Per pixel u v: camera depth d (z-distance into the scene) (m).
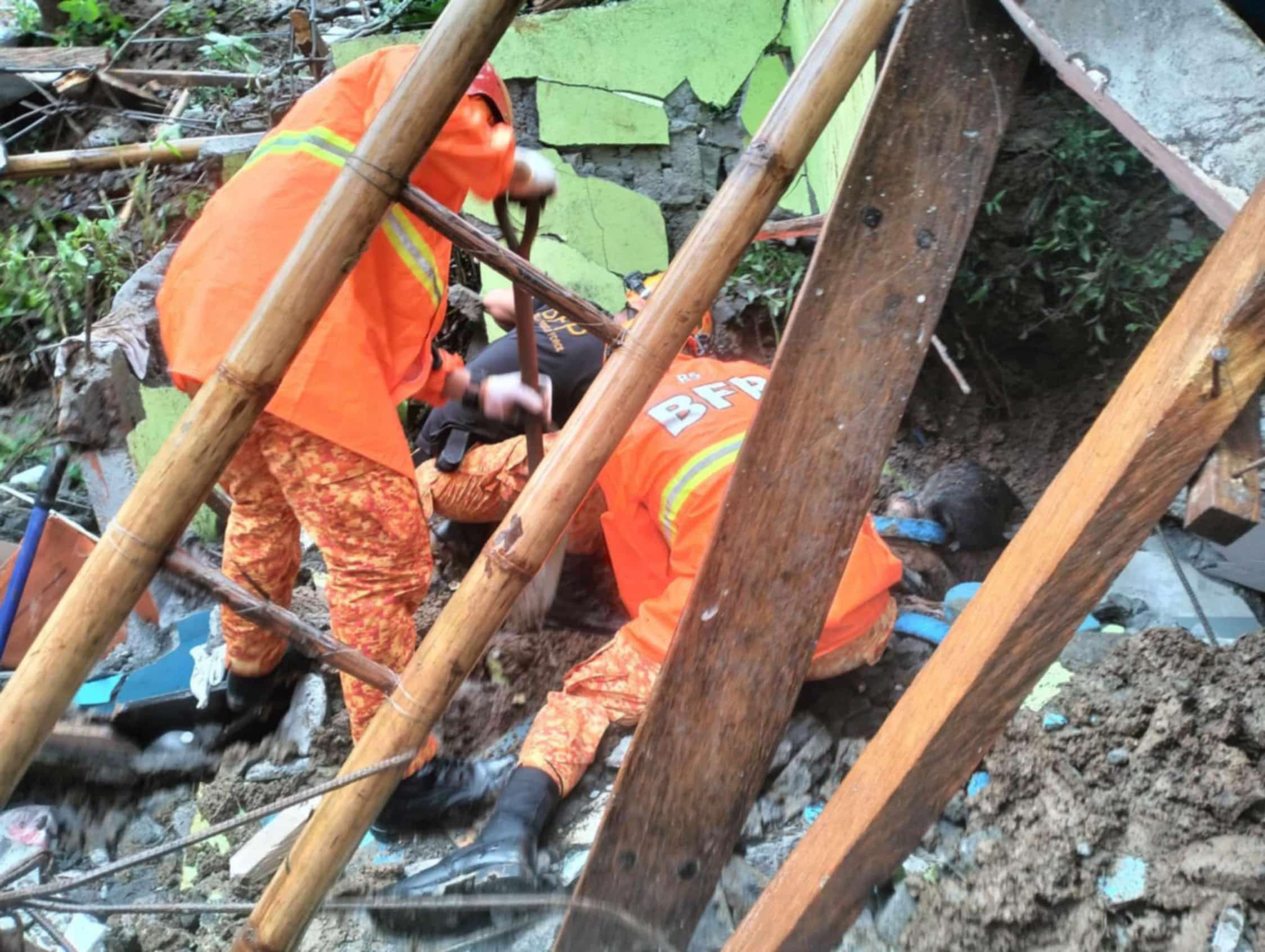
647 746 1.83
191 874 2.41
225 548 2.45
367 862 2.37
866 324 1.89
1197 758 2.18
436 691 1.59
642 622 2.45
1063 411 3.55
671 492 2.47
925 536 3.09
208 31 6.38
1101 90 1.69
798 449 1.86
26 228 4.96
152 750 2.65
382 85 2.02
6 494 3.65
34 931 2.27
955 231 1.93
